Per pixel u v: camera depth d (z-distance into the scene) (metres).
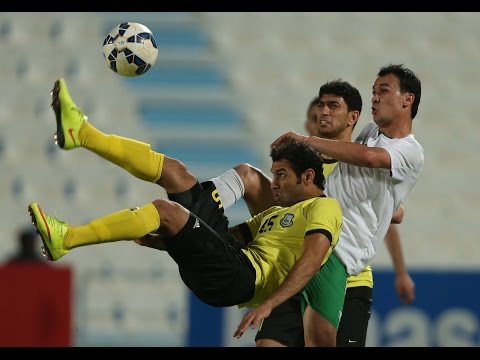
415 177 20.95
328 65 59.75
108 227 18.03
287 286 18.05
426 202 54.31
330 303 20.38
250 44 60.31
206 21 60.81
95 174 54.06
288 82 58.84
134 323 45.59
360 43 61.03
